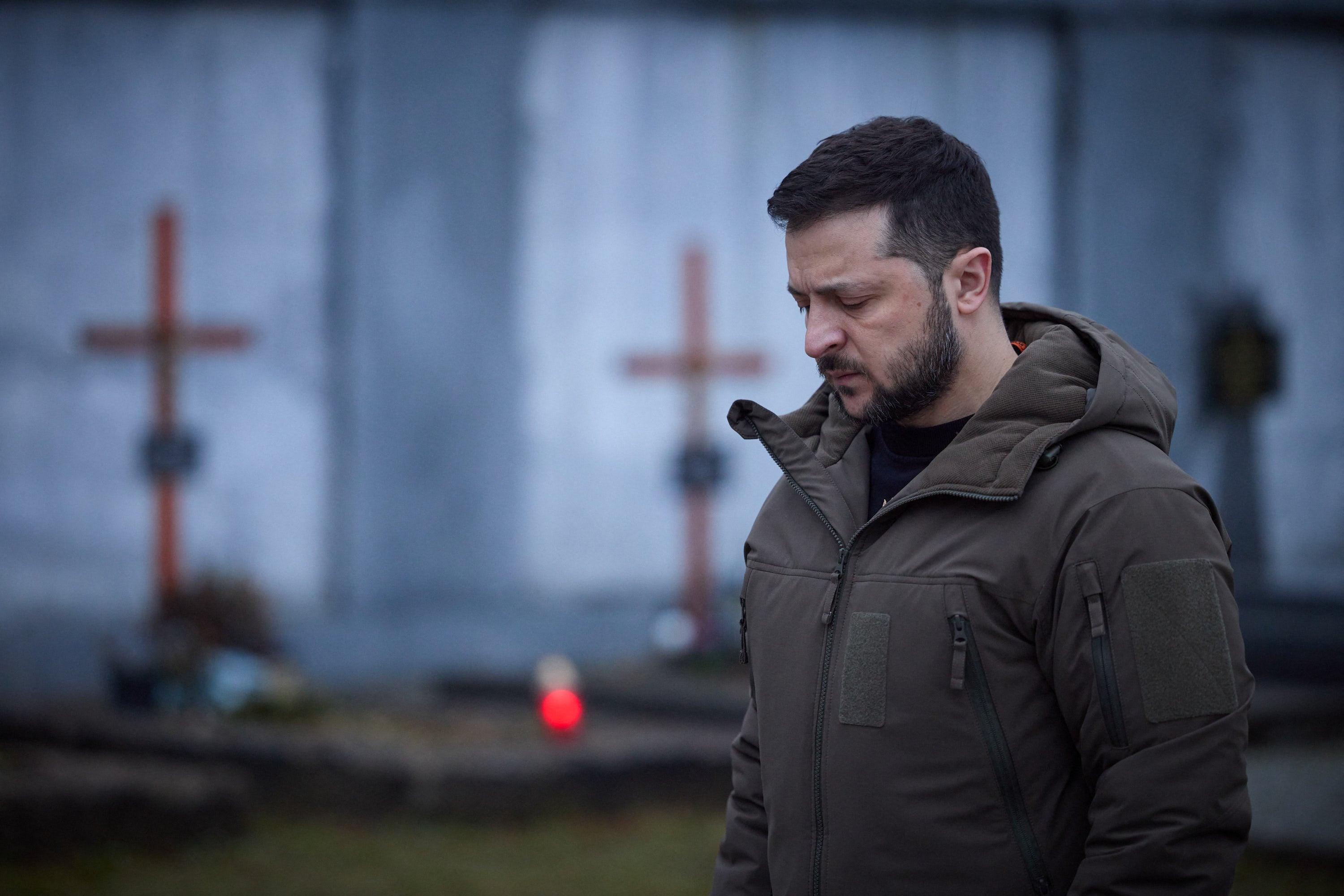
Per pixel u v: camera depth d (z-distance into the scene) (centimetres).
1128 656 284
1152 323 2194
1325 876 964
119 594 1923
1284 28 2245
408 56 1994
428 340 2000
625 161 2075
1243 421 2195
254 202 1984
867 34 2148
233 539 1970
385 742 1225
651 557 2067
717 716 1502
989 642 299
